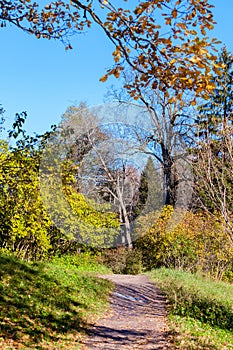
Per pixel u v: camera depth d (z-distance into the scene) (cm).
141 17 424
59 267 1391
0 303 753
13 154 1102
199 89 422
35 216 1309
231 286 1864
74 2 461
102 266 2197
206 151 1002
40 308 830
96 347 729
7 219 1227
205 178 1023
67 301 976
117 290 1404
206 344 775
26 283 953
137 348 748
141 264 2447
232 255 1897
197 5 410
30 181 1220
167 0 410
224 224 970
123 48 444
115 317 1018
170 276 1833
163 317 1049
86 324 874
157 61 434
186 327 908
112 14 432
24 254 1319
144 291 1465
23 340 632
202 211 1967
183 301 1238
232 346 798
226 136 935
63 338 720
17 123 1005
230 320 1082
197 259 2097
